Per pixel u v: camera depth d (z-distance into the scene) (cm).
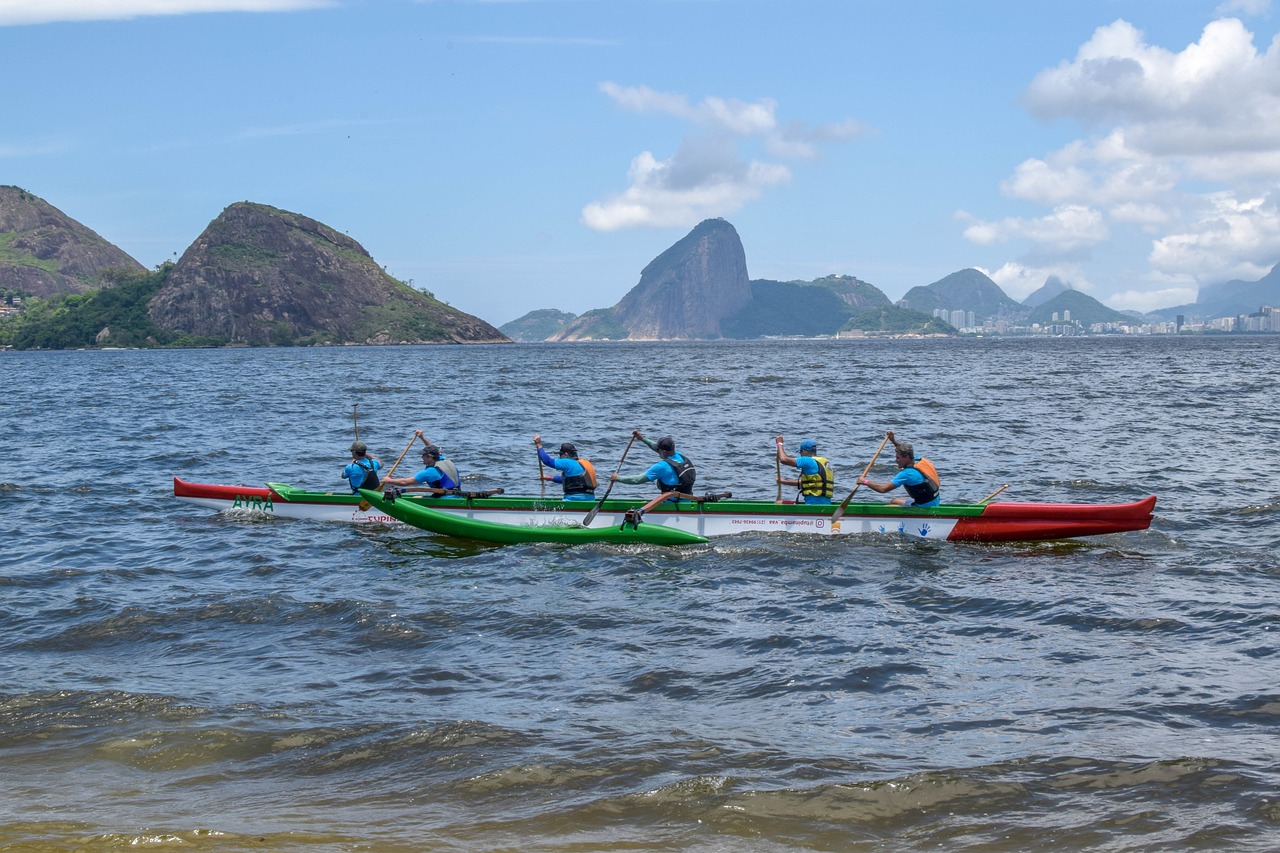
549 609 1162
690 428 3216
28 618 1125
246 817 668
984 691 882
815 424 3306
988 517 1524
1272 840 618
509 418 3616
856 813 662
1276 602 1139
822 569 1368
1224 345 16850
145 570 1368
